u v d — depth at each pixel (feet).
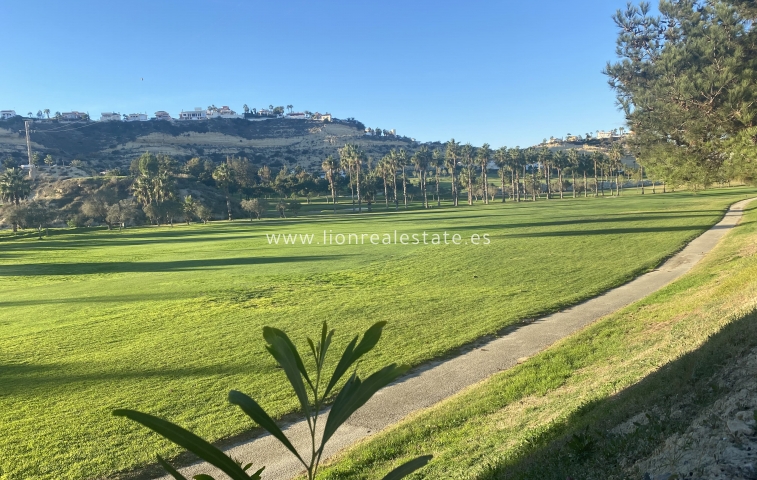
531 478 15.75
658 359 28.45
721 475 10.41
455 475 19.79
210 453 4.79
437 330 51.88
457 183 481.46
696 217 158.40
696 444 12.69
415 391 35.76
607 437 16.46
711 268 64.44
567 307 58.13
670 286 59.06
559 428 20.95
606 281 72.33
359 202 372.99
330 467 24.48
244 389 38.88
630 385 24.64
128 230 293.43
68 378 43.24
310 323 58.54
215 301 75.82
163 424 4.56
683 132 52.85
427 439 26.08
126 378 42.68
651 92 53.52
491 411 28.43
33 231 285.64
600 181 532.32
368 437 28.55
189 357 47.85
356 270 100.83
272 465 26.73
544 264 93.71
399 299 69.97
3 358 49.96
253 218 370.94
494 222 200.13
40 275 121.90
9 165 459.32
